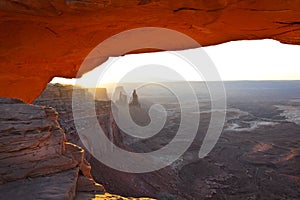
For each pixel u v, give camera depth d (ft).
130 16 20.40
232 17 20.75
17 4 17.84
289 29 23.44
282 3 17.95
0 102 19.53
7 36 24.29
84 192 19.25
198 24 22.88
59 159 18.80
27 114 19.02
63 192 15.89
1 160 16.81
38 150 18.13
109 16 20.21
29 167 17.53
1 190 15.83
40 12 18.92
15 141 17.38
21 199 14.85
